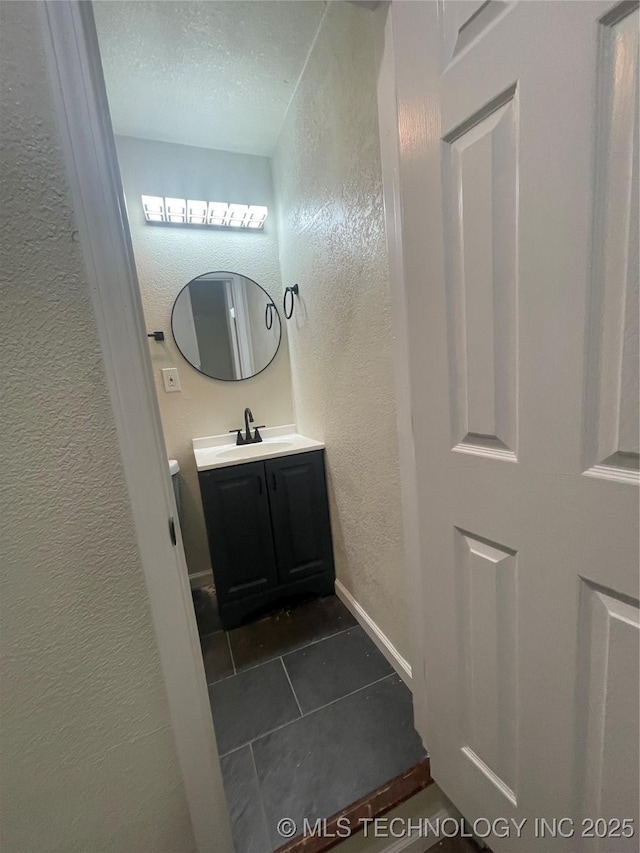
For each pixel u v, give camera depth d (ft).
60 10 1.50
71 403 1.71
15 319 1.60
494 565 2.33
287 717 4.02
